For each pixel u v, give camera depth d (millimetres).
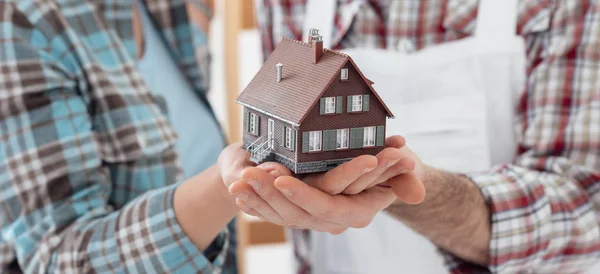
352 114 831
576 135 1225
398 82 1381
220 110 2270
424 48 1381
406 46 1388
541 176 1227
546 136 1251
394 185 790
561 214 1186
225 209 990
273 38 1530
